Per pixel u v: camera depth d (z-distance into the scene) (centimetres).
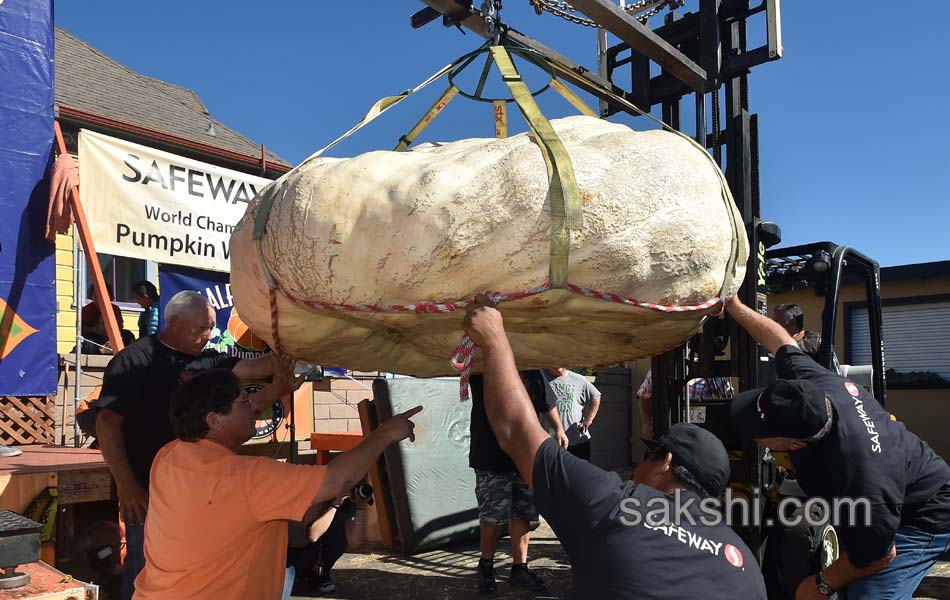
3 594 239
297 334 194
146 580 224
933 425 1006
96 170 670
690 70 358
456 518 573
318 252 176
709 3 385
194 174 752
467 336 179
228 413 230
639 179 177
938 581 496
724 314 378
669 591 156
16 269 540
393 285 173
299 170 197
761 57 371
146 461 312
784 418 243
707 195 187
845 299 1070
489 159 179
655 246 174
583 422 616
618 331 202
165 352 321
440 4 309
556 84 270
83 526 380
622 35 318
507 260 168
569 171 173
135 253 697
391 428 241
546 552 561
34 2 564
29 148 552
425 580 473
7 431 541
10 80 544
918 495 266
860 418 250
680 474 180
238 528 214
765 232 377
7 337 534
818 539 343
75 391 639
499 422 175
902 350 1038
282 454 744
